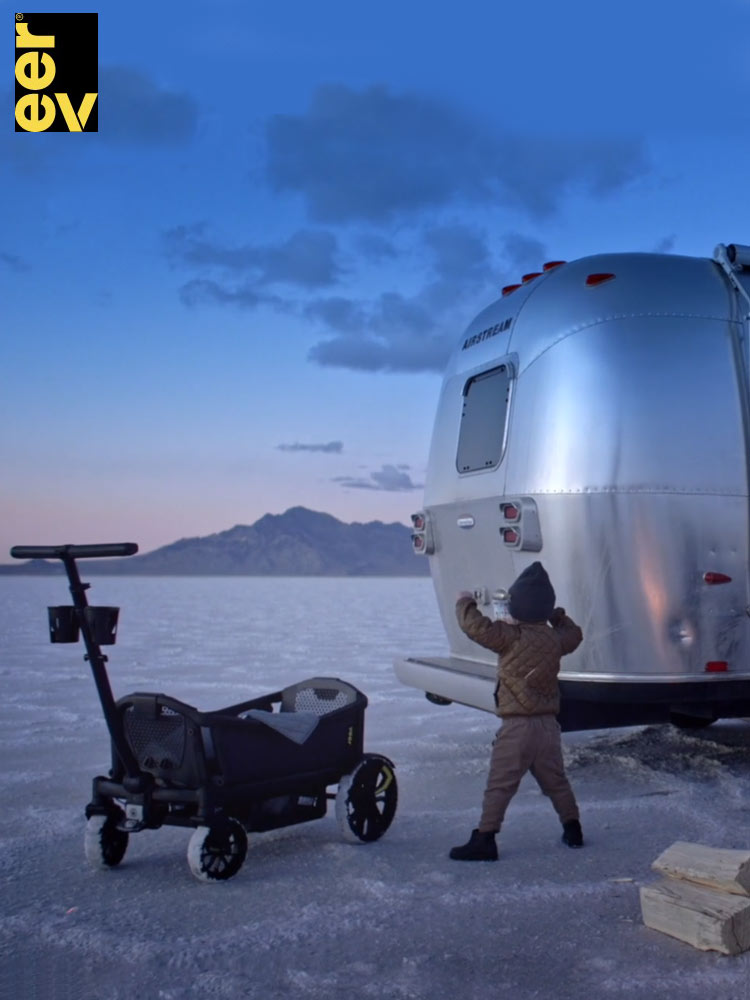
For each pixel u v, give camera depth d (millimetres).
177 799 4414
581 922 3795
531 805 5723
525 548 6117
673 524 5914
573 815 4781
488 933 3695
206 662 14516
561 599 5996
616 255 6512
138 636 20703
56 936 3727
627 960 3443
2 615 30125
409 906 3980
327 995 3209
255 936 3697
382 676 12484
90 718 9141
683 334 6168
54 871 4586
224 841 4395
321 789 4938
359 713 5020
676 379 6078
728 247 6398
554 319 6266
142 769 4543
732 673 5988
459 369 7227
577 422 5992
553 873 4391
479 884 4242
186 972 3408
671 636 5902
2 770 6875
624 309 6160
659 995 3180
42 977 3383
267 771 4586
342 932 3723
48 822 5445
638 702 5941
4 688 11336
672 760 6973
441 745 7578
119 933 3750
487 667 6863
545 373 6188
